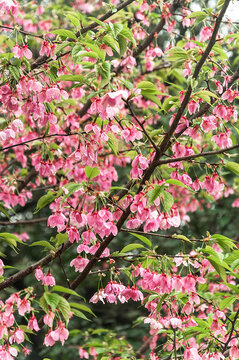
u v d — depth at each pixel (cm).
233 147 302
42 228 762
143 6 462
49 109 334
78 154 304
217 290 501
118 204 321
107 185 452
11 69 300
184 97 303
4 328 283
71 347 637
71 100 429
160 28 489
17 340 284
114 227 293
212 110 350
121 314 786
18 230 714
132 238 696
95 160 305
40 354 694
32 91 322
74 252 677
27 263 730
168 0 494
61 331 268
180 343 341
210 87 374
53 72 324
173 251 688
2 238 315
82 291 757
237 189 600
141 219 293
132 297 302
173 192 595
